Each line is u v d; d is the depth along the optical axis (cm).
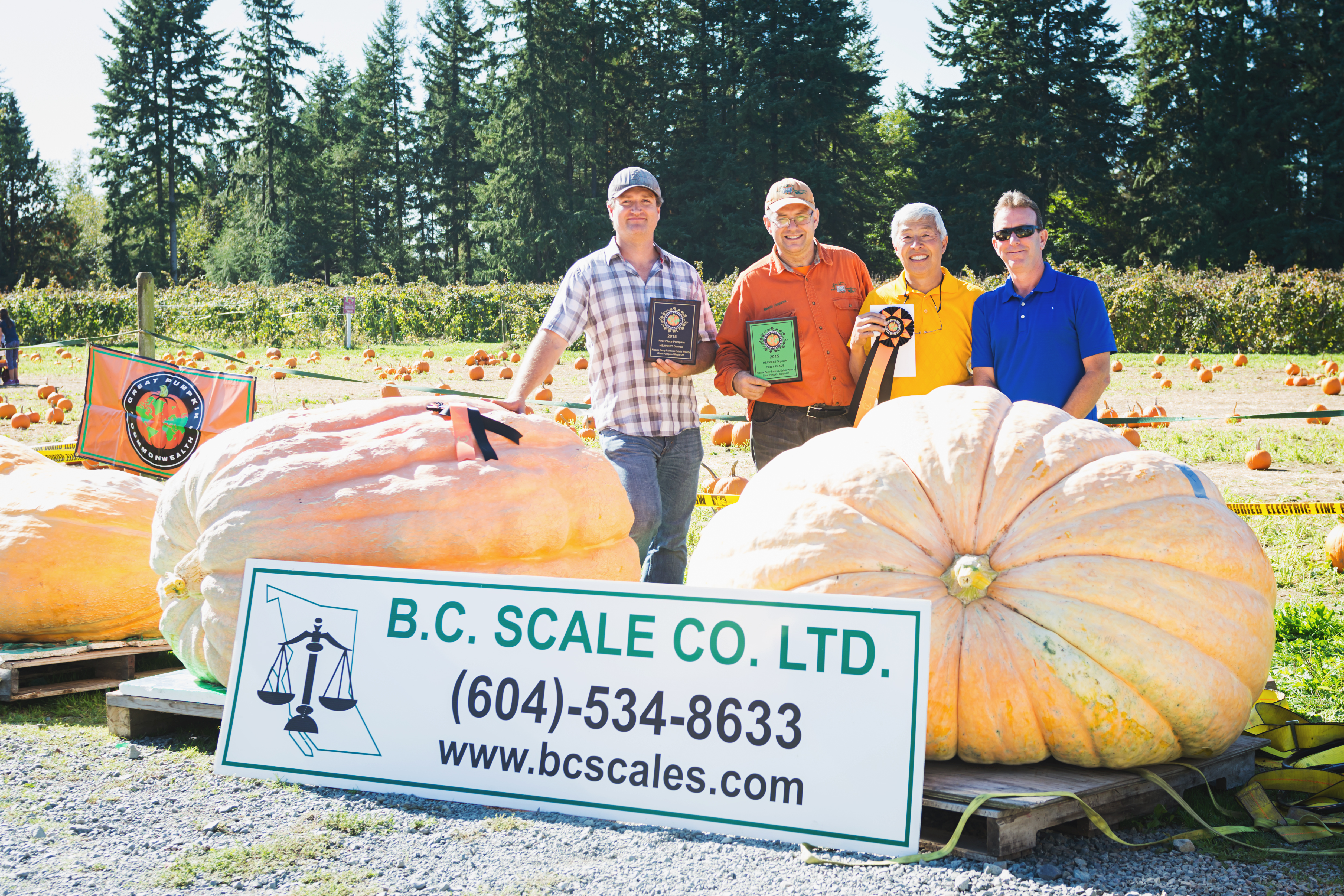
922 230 473
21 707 441
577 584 330
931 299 485
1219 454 1048
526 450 397
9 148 7481
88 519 483
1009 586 312
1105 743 303
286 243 7031
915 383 480
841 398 507
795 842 294
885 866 282
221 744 349
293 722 346
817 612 307
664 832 304
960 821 285
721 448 1085
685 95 6344
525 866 278
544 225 6112
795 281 508
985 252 5303
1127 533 311
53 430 1225
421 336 3039
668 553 514
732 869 278
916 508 327
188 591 387
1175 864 289
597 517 399
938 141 5666
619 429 493
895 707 296
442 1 7456
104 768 356
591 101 6219
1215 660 309
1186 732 309
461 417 393
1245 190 5088
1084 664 299
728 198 5472
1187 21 5553
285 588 356
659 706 315
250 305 2944
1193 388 1681
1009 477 329
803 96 5694
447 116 7444
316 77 8300
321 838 295
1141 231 5388
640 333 491
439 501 367
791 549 329
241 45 7325
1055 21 5578
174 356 1952
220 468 389
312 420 400
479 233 6372
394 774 333
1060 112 5519
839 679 302
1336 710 410
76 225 7688
